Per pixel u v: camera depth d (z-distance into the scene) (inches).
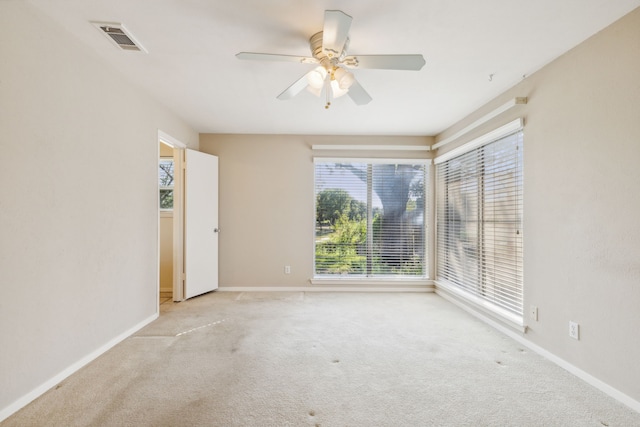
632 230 61.6
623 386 63.3
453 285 139.5
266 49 78.9
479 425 56.7
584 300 72.2
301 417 58.5
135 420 57.3
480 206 118.5
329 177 158.9
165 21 67.0
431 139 156.3
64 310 71.3
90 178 79.7
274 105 117.0
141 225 103.9
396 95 106.3
